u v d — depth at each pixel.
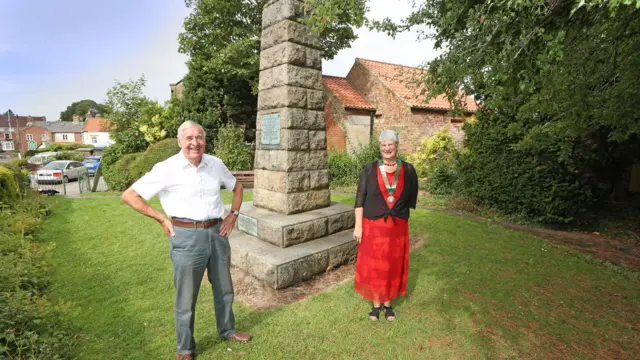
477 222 6.67
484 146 7.76
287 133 4.62
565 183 6.43
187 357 2.50
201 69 15.15
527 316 3.14
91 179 19.00
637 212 7.64
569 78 3.66
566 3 2.15
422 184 11.20
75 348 2.67
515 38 2.33
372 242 3.04
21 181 8.57
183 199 2.38
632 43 3.54
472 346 2.70
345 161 12.50
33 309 2.74
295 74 4.68
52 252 4.87
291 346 2.72
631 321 3.06
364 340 2.80
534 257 4.67
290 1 4.57
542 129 4.70
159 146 12.85
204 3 13.69
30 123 63.31
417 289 3.72
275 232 4.27
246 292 3.69
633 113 4.16
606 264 4.48
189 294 2.46
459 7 2.61
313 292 3.72
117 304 3.43
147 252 4.98
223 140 13.95
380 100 15.66
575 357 2.56
